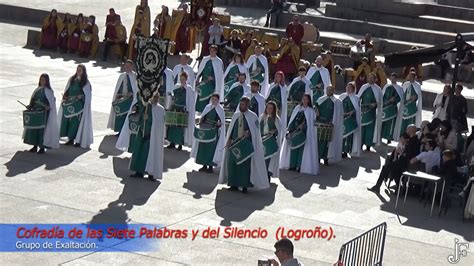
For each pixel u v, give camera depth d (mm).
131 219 18516
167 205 19672
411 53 23484
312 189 22328
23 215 18109
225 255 17016
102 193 20016
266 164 22156
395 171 22188
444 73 38062
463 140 24297
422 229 19828
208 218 19094
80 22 39125
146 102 20891
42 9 46688
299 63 35469
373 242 15945
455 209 21562
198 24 37594
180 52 40375
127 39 41344
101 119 27344
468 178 21531
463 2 46969
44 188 19938
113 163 22547
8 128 24766
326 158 25031
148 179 21469
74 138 23766
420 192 22125
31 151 22766
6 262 15719
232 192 21219
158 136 21359
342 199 21625
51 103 22688
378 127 27594
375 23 44969
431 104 34344
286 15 45281
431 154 21781
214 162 22750
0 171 20875
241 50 37250
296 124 23953
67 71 34906
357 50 37250
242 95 25781
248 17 47125
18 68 34281
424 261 17766
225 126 23125
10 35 42062
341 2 46219
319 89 29281
